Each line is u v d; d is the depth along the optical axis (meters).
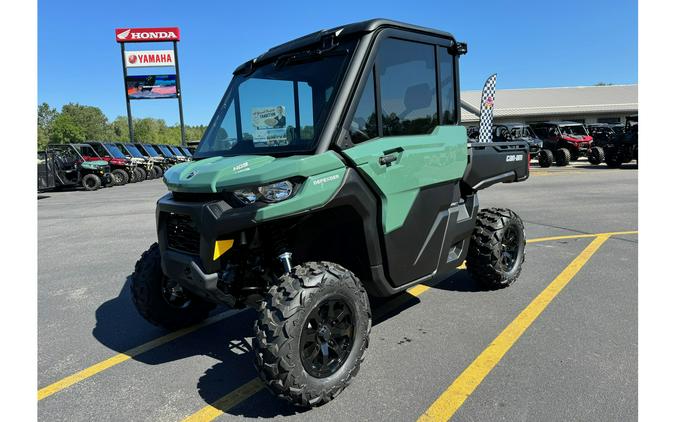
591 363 3.25
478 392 2.94
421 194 3.58
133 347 3.84
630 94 45.09
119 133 128.88
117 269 6.29
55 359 3.63
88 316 4.56
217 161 3.20
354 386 3.06
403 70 3.44
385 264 3.36
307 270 2.82
